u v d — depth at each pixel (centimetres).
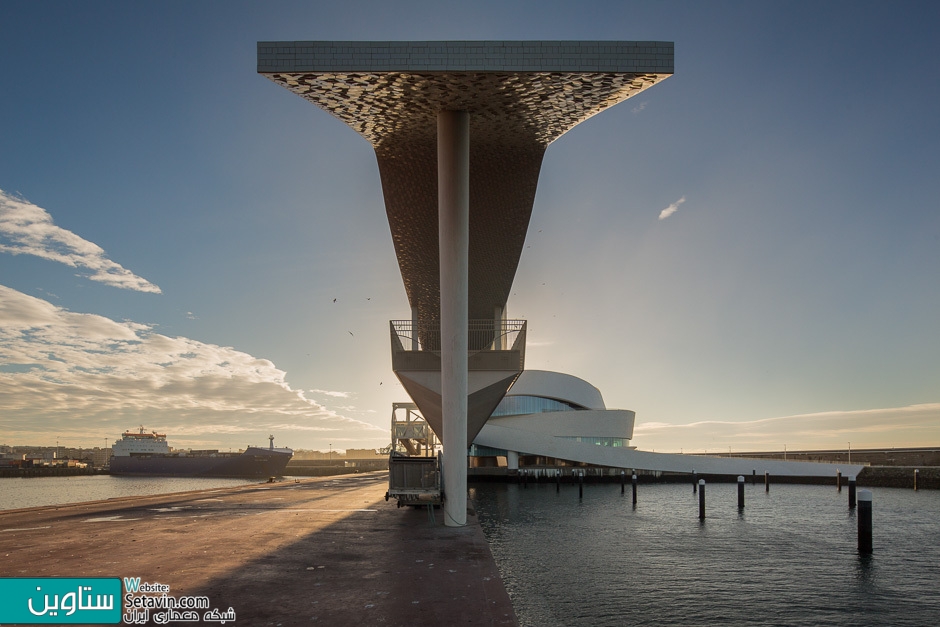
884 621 1084
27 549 1059
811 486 5138
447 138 1561
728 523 2461
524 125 1712
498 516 2720
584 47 1323
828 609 1151
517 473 5681
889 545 1900
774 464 5503
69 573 850
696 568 1502
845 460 7488
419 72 1327
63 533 1275
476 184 2122
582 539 1991
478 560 951
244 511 1772
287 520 1523
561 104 1541
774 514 2830
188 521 1504
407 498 1780
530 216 2306
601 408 6850
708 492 4409
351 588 762
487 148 1902
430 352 2278
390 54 1320
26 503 6919
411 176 2088
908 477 5084
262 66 1318
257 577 824
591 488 4847
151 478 13575
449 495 1420
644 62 1325
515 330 2283
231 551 1034
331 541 1153
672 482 5575
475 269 2655
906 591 1290
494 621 622
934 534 2159
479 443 5803
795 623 1064
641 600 1191
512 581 1350
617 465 5622
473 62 1320
